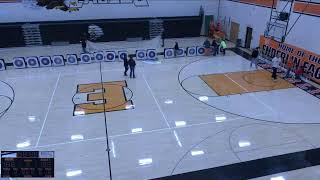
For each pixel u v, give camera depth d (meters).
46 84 16.30
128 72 18.31
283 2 18.64
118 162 9.70
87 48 23.28
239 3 24.23
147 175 9.09
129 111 13.20
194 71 18.44
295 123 12.12
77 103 13.98
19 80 16.91
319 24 15.83
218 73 18.08
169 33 27.30
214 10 28.06
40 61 19.19
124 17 26.23
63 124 12.11
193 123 12.16
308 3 16.45
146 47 23.91
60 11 24.62
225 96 14.77
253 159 9.80
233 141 10.85
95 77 17.41
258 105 13.77
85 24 24.75
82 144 10.71
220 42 23.38
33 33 24.00
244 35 23.95
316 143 10.70
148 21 26.02
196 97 14.66
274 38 19.81
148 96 14.76
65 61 19.84
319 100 14.32
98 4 25.22
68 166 9.50
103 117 12.66
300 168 9.30
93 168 9.41
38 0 23.83
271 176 8.96
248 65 19.66
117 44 24.94
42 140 10.97
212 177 8.95
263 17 21.03
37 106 13.70
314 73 16.47
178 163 9.64
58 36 24.80
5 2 23.28
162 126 11.92
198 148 10.44
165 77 17.39
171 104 13.90
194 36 28.27
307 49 16.95
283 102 14.08
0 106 13.70
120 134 11.35
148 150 10.33
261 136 11.17
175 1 26.86
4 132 11.52
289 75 17.66
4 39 23.67
